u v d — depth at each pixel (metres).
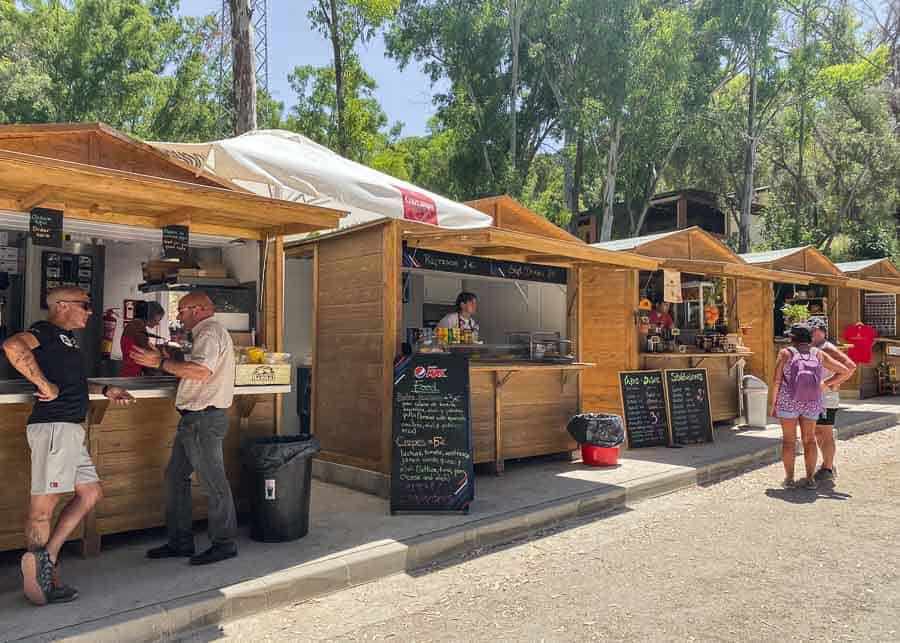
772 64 27.03
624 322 9.87
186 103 28.23
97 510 4.70
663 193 28.95
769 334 12.26
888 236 26.70
